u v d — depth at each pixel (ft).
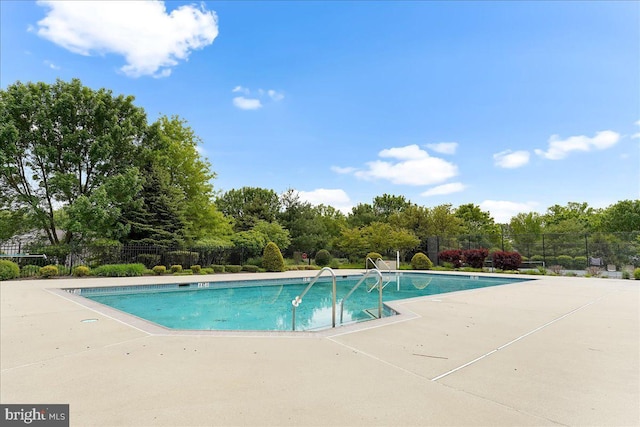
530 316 20.97
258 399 8.71
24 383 9.71
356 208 132.05
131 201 63.36
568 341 15.07
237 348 13.50
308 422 7.48
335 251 98.53
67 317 19.88
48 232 63.57
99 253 57.16
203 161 84.38
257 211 114.73
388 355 12.72
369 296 39.65
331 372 10.82
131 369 10.98
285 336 15.44
